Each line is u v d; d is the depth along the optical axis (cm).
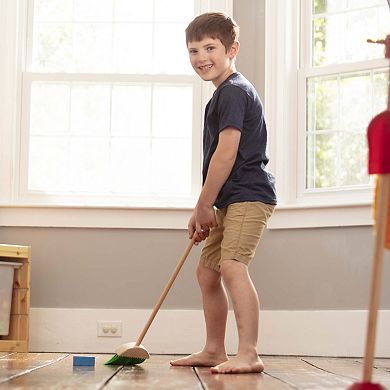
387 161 143
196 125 514
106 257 493
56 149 518
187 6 524
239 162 321
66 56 525
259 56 507
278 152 496
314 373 305
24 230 495
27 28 523
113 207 492
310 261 477
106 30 525
